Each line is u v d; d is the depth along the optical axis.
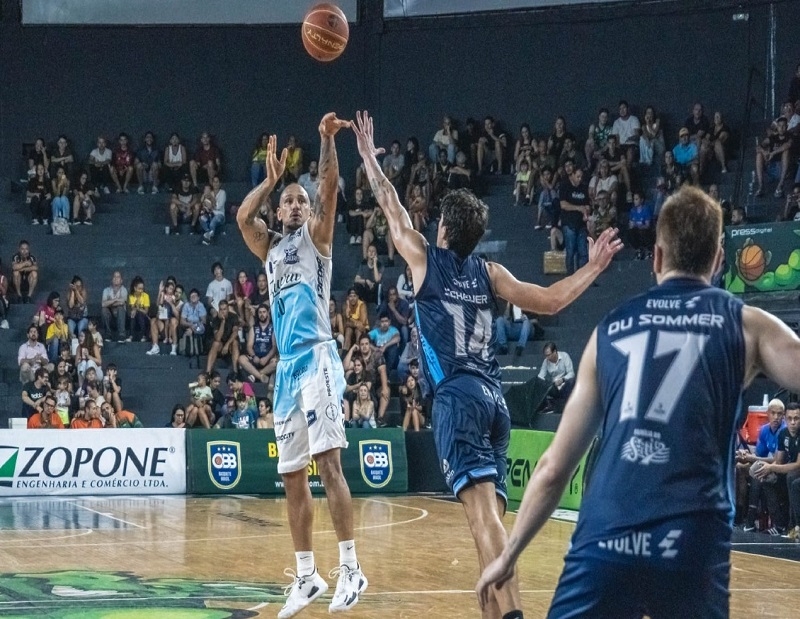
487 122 20.80
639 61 20.62
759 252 13.69
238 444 15.23
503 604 4.16
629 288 17.80
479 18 21.61
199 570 7.76
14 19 21.94
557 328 17.77
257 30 22.25
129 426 15.93
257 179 21.02
